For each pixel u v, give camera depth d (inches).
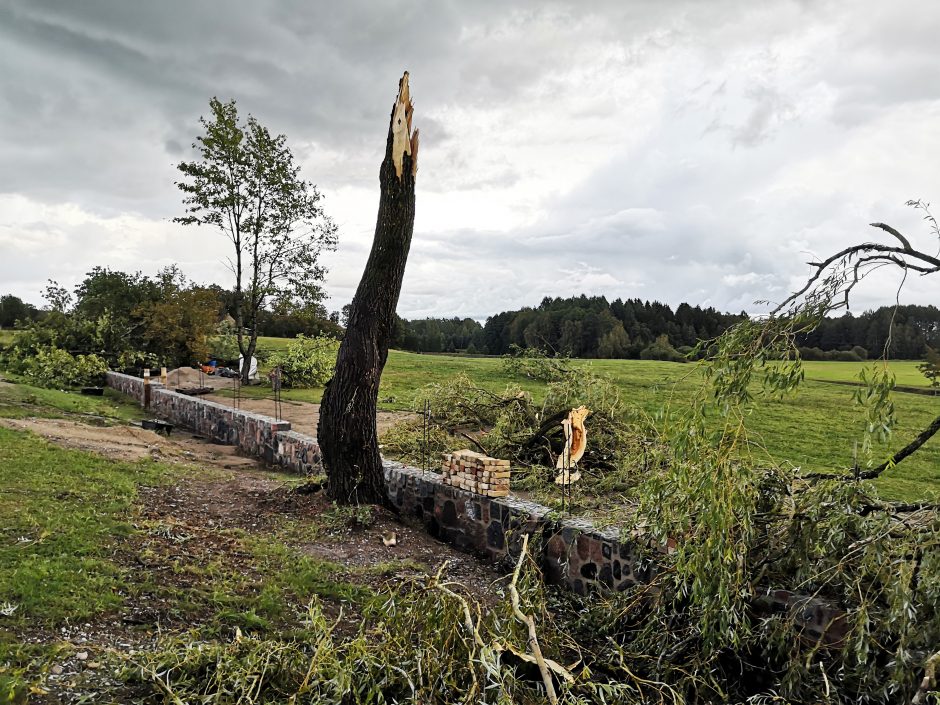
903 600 149.5
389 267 327.0
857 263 177.2
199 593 198.1
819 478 208.8
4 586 171.9
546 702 148.2
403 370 970.7
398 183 321.4
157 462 381.4
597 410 411.2
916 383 523.2
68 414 540.4
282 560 246.8
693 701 175.9
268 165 988.6
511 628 158.7
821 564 180.4
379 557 268.4
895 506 183.8
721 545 169.9
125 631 167.6
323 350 968.9
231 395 810.8
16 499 244.8
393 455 413.1
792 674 160.7
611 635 204.7
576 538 248.1
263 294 1020.5
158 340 1034.1
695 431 183.8
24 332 929.5
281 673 149.1
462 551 293.1
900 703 151.6
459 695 147.6
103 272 1107.3
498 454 400.5
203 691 140.8
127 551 217.5
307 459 427.2
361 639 157.9
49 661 143.0
